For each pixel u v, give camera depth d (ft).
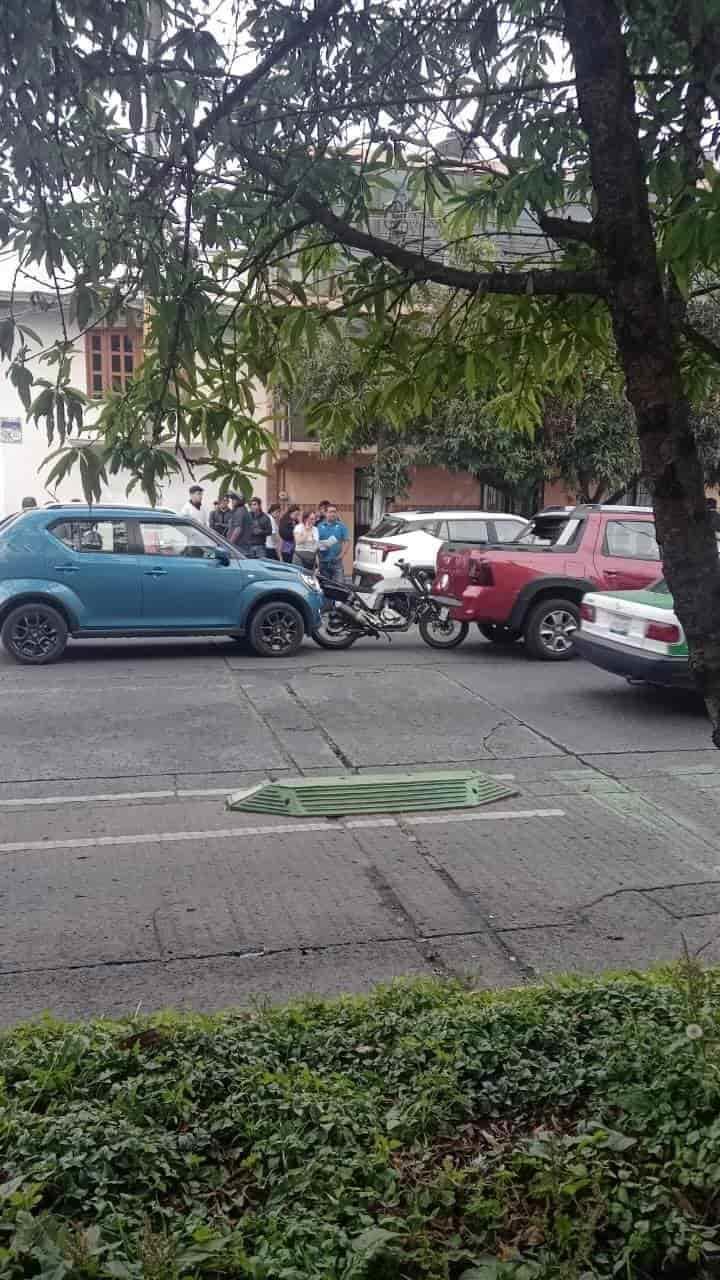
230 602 43.98
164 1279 7.86
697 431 69.77
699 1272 8.37
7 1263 7.92
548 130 13.33
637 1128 9.98
